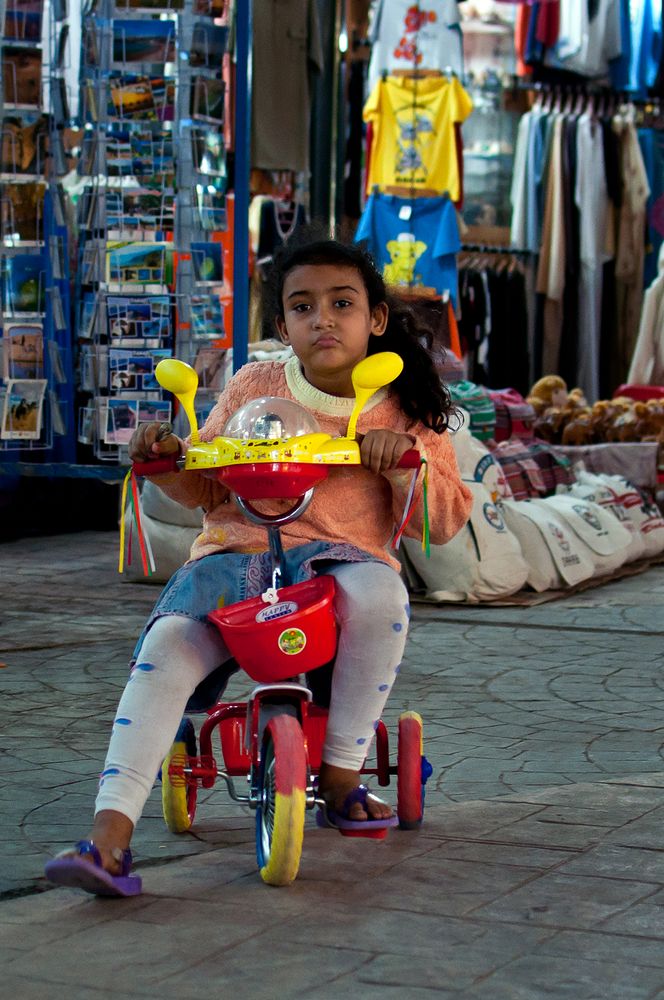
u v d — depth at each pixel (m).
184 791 2.89
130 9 6.44
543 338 11.62
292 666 2.47
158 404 6.50
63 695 4.31
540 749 3.69
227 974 2.13
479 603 6.04
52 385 7.01
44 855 2.78
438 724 3.96
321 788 2.63
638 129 11.81
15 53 6.82
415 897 2.49
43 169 6.90
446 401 2.78
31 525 8.70
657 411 8.37
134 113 6.46
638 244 11.62
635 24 11.40
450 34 9.42
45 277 6.93
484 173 11.37
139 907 2.44
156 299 6.50
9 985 2.09
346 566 2.60
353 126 10.12
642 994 2.05
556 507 6.75
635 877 2.62
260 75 8.85
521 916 2.39
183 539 6.47
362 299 2.67
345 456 2.50
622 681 4.57
